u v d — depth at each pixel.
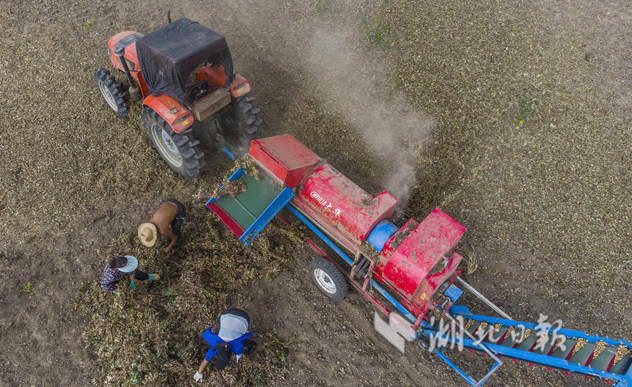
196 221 6.67
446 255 4.75
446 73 8.76
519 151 7.51
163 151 7.13
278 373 5.31
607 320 5.68
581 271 6.14
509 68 8.78
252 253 6.32
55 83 8.63
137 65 6.93
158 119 6.29
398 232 5.00
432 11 10.12
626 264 6.15
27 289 5.92
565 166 7.27
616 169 7.18
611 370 3.94
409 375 5.35
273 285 6.08
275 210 5.54
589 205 6.79
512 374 5.36
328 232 5.54
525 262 6.29
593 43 9.26
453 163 7.41
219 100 6.34
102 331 5.49
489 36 9.45
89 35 9.71
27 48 9.35
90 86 8.59
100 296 5.76
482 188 7.09
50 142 7.62
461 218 6.77
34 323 5.62
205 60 5.88
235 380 5.15
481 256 6.37
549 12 9.98
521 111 7.96
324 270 5.51
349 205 5.23
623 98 8.20
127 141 7.66
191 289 5.77
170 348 5.34
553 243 6.44
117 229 6.59
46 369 5.27
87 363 5.30
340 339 5.62
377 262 5.03
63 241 6.42
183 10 10.49
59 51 9.30
